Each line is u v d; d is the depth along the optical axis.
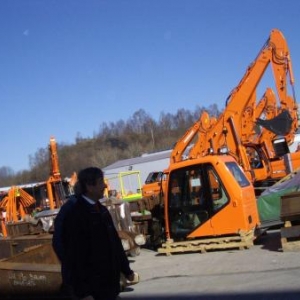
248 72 18.33
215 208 12.04
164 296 8.32
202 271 10.12
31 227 14.42
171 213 12.60
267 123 19.05
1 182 104.50
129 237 10.69
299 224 11.19
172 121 129.50
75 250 4.58
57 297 8.04
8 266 8.58
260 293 7.59
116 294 4.73
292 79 18.61
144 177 51.19
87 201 4.76
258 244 12.24
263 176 21.41
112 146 122.88
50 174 24.39
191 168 12.36
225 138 18.02
